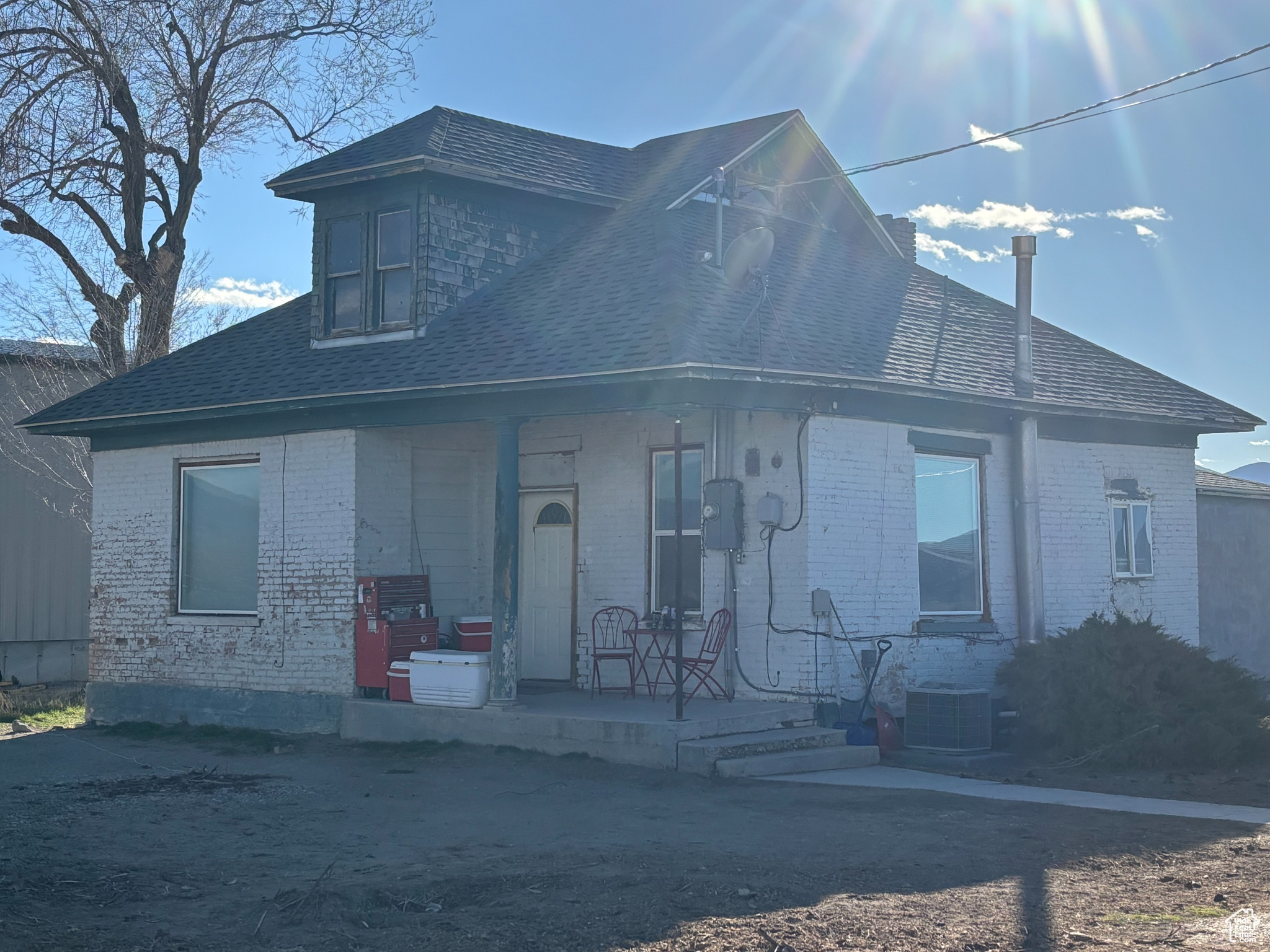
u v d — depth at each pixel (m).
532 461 15.00
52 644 22.28
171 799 9.86
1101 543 15.62
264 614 14.34
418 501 14.55
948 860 7.69
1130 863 7.67
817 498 12.45
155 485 15.59
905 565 13.31
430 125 15.69
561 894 6.83
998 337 16.22
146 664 15.43
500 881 7.12
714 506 12.85
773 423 12.72
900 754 12.14
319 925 6.25
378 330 14.90
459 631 13.76
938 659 13.55
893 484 13.26
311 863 7.66
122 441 15.92
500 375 12.10
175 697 15.01
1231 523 18.72
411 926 6.29
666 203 15.69
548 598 14.88
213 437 14.94
